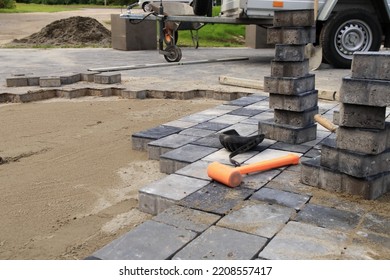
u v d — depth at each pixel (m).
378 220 2.66
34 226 2.95
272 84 4.11
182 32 17.77
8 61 10.67
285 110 4.12
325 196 3.00
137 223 2.97
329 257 2.28
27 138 4.88
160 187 3.13
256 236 2.46
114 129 5.23
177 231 2.51
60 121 5.59
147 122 5.55
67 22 16.81
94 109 6.22
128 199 3.36
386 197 3.02
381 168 3.04
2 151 4.43
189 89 7.00
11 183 3.65
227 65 10.10
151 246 2.36
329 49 9.25
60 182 3.68
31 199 3.36
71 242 2.74
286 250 2.33
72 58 11.34
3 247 2.68
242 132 4.48
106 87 7.14
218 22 9.65
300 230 2.53
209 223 2.60
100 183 3.67
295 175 3.37
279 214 2.71
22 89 7.00
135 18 10.09
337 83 7.54
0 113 5.98
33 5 40.25
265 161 3.46
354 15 9.13
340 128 2.99
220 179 3.13
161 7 9.74
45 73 8.52
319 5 9.09
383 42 10.26
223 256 2.28
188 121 4.98
